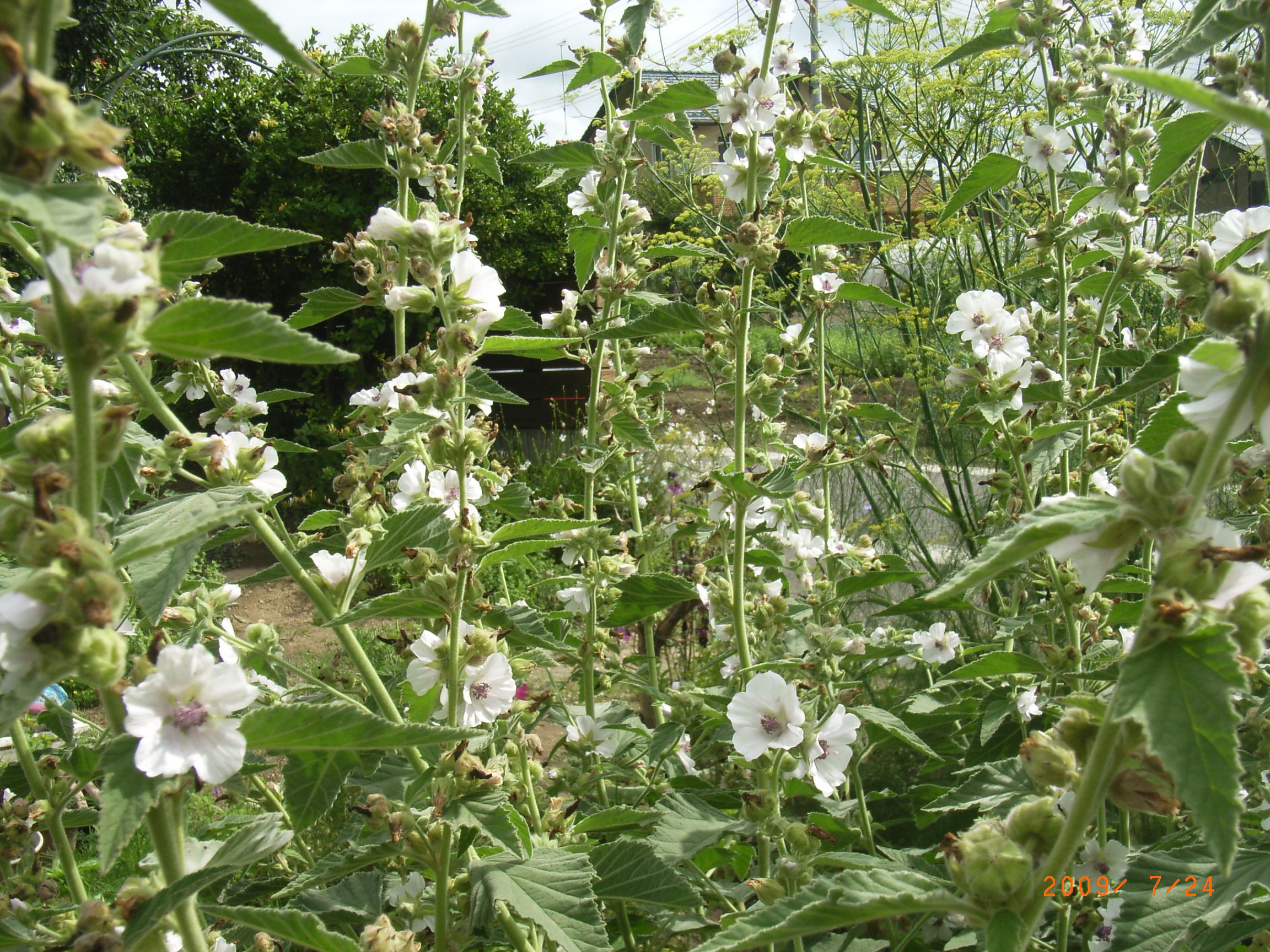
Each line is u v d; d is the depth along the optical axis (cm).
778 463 442
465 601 226
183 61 1334
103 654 128
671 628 575
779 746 260
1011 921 130
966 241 629
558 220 1262
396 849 222
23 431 134
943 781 438
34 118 105
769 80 339
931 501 714
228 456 220
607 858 263
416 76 369
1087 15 469
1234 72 287
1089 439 354
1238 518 272
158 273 140
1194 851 212
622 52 430
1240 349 114
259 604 829
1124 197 355
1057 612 352
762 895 247
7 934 192
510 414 1309
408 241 235
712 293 330
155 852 154
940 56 604
